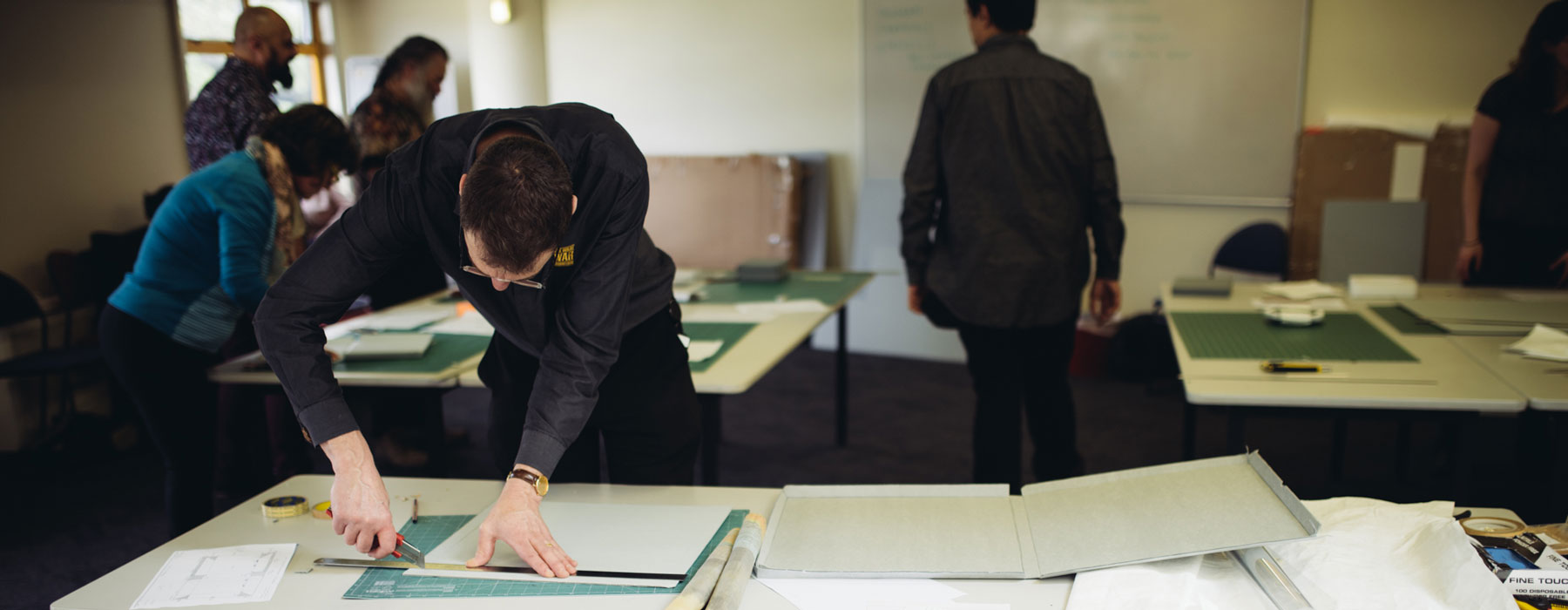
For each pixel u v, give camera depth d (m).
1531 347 2.31
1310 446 3.82
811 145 5.62
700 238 5.73
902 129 5.31
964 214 2.65
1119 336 4.78
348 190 5.37
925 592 1.23
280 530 1.45
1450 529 1.21
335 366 2.41
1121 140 4.86
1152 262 4.95
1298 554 1.23
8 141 4.11
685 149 5.93
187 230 2.34
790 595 1.23
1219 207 4.75
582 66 6.07
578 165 1.28
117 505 3.38
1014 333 2.70
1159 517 1.32
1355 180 4.46
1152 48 4.70
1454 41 4.28
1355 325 2.66
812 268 5.62
